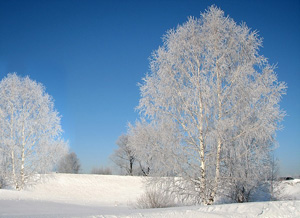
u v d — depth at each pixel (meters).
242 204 10.60
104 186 35.47
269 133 14.52
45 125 27.03
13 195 22.92
